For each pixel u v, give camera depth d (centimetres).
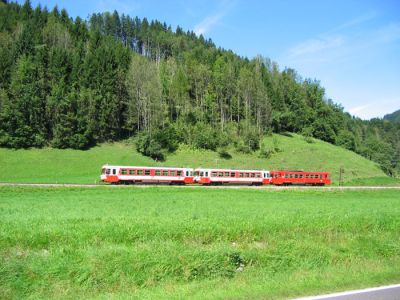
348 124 18138
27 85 9456
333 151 12400
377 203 4034
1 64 10131
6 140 8731
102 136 10294
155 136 9788
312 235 1920
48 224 1886
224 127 12188
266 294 1050
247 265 1442
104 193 4803
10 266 1215
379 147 15038
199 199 4188
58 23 12912
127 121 10756
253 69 15850
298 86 16212
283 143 12394
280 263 1461
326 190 6244
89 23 19438
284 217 2275
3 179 6819
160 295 1081
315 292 1071
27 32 11306
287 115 13950
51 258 1317
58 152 9062
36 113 9312
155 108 10519
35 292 1134
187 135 10794
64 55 10788
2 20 12756
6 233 1628
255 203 3731
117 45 12800
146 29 19900
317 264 1492
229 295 1048
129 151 9806
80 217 2197
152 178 6284
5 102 8912
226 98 13412
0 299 1078
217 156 10325
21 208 2861
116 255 1352
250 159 10438
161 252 1402
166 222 1958
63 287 1171
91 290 1171
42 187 4897
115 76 11150
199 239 1744
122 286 1202
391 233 2072
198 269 1327
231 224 1983
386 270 1337
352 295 1045
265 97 13300
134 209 2903
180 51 18362
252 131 11306
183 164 9381
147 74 10906
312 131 14375
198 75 13250
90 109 9956
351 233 2005
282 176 7325
